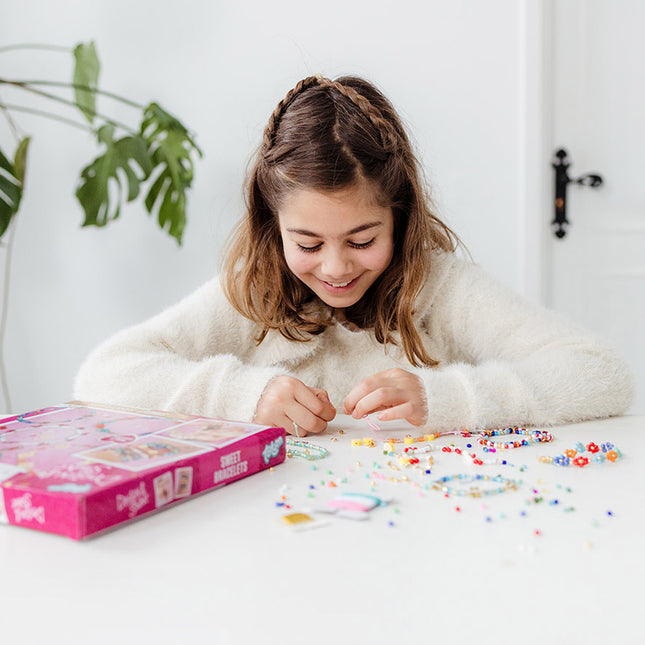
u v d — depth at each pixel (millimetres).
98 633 393
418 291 1056
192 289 2240
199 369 926
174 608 418
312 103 951
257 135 2131
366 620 402
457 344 1134
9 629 398
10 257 2307
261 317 1122
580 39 2086
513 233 2105
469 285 1098
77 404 819
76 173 2254
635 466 677
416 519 547
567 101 2109
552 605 415
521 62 2035
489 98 2068
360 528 531
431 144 2102
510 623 396
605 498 589
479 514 556
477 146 2088
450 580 448
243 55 2156
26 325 2334
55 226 2283
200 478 597
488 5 2035
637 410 2182
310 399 842
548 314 1062
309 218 902
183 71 2182
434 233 1152
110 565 474
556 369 902
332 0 2107
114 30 2195
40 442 636
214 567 470
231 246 1171
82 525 500
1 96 2262
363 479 646
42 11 2227
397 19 2082
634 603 415
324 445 778
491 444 771
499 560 475
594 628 391
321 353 1169
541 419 853
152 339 1069
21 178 1889
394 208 999
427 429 833
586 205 2145
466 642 379
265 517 556
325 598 427
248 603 423
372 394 827
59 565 474
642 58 2080
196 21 2162
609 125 2113
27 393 2363
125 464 569
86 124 2227
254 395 879
